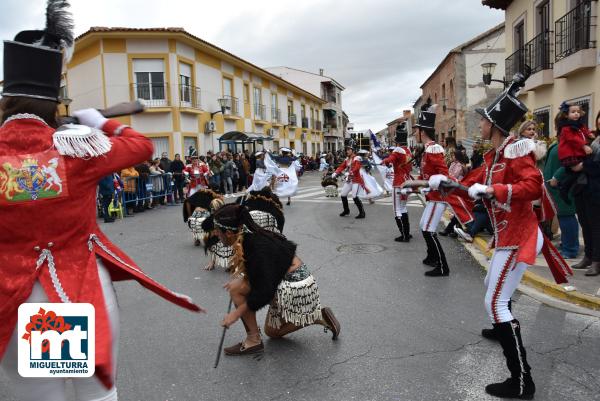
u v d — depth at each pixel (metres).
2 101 1.96
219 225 3.78
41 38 2.03
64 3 2.09
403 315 5.05
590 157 5.77
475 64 26.95
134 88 22.66
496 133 3.56
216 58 27.22
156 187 15.72
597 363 3.86
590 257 6.12
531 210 3.51
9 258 1.90
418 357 4.04
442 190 3.52
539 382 3.57
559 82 12.77
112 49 22.34
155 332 4.74
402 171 8.74
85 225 2.02
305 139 45.50
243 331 4.73
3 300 1.91
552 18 12.94
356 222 11.50
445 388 3.52
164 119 23.19
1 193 1.82
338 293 5.86
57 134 1.92
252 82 32.34
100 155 1.99
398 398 3.40
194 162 15.13
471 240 8.71
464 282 6.25
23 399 2.07
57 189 1.90
